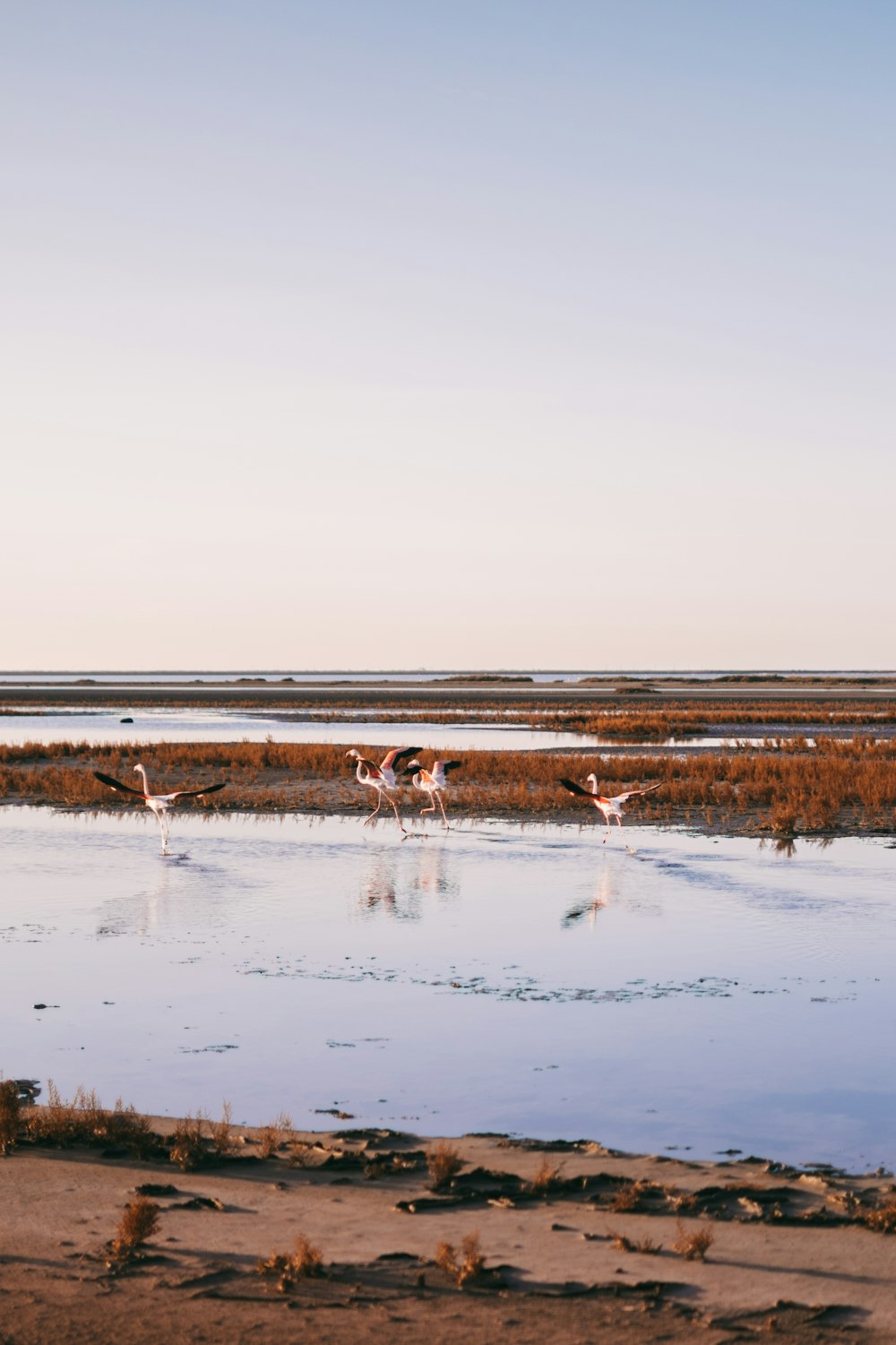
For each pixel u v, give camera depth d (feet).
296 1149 28.73
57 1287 21.35
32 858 73.77
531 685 629.92
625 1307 20.59
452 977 45.39
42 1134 29.55
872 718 239.09
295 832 86.94
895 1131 30.66
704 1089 33.65
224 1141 28.73
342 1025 39.42
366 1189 26.43
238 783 117.60
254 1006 41.47
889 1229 24.03
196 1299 20.84
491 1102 32.65
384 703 355.56
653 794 103.96
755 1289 21.39
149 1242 23.38
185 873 68.33
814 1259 22.71
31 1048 37.22
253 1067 35.45
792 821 84.84
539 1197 25.96
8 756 144.15
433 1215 24.95
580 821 91.91
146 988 43.78
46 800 107.55
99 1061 36.04
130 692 475.72
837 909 57.62
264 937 51.93
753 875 67.36
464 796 104.73
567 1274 22.02
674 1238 23.71
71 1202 25.50
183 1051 36.88
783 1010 41.04
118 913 56.95
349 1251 23.08
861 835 83.46
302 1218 24.73
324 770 126.00
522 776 119.24
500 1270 22.13
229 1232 23.95
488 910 57.77
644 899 60.29
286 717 266.98
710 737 201.67
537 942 51.06
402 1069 35.29
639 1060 36.01
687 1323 20.02
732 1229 24.16
